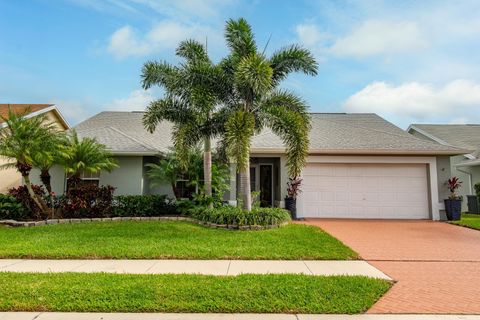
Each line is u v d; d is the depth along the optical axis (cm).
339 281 601
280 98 1247
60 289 546
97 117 2078
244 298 516
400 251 884
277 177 1756
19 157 1211
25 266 712
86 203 1332
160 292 536
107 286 562
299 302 504
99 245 870
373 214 1579
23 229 1117
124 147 1505
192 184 1448
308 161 1579
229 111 1236
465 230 1237
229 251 823
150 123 1292
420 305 511
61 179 1526
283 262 757
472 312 484
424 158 1586
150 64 1303
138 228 1120
